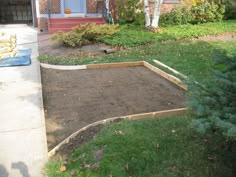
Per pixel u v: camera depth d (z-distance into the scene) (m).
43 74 7.02
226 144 3.30
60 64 7.62
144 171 3.29
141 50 8.78
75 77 6.77
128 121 4.37
